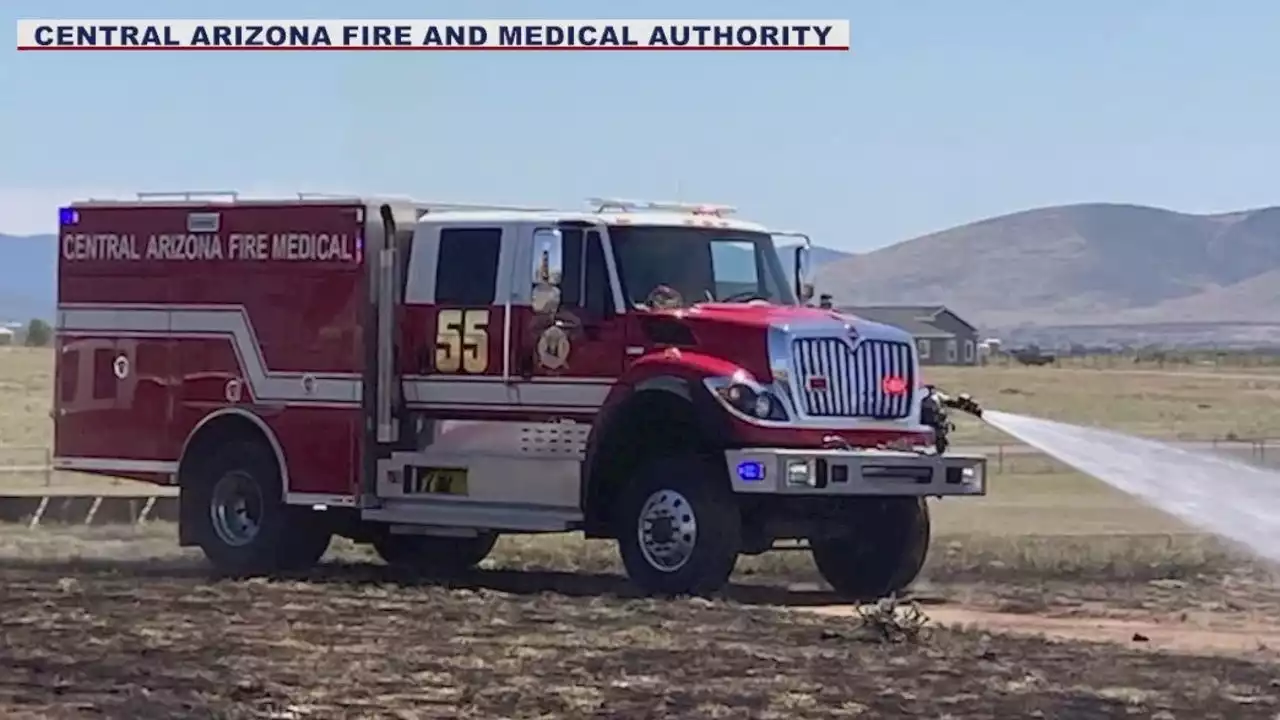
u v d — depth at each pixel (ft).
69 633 55.93
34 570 74.49
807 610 63.87
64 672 49.37
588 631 57.16
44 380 291.17
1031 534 97.76
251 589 67.15
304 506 73.97
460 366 70.90
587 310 68.59
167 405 76.74
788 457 64.64
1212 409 287.89
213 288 75.66
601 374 68.18
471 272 70.95
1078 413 274.98
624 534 67.62
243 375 75.00
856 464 65.51
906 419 68.33
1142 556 82.79
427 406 71.87
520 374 69.62
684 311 67.46
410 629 57.41
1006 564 80.07
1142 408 287.07
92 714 44.06
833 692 47.26
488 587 70.44
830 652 53.57
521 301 69.87
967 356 525.75
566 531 69.05
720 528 65.51
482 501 70.59
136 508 104.22
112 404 78.02
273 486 74.54
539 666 50.70
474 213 71.82
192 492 76.33
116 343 77.97
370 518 72.49
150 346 77.10
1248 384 371.15
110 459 78.13
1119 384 360.48
